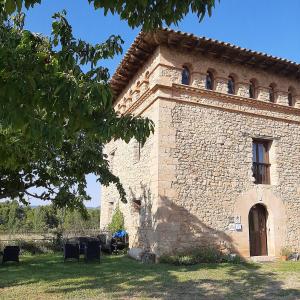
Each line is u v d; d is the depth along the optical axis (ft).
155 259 37.68
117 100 59.41
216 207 40.70
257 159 45.80
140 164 45.47
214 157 41.91
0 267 35.94
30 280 28.63
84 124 12.45
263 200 43.75
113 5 10.37
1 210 101.04
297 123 48.44
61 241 53.93
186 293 24.39
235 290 25.52
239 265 36.81
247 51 43.11
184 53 42.75
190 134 41.16
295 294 24.44
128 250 45.68
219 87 43.91
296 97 49.14
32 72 11.19
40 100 11.12
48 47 12.96
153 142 40.73
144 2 10.02
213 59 44.27
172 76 41.50
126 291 24.75
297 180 46.62
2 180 35.01
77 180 37.11
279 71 47.42
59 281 28.19
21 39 12.47
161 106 40.24
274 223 43.78
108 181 39.73
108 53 13.16
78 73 12.30
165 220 38.04
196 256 37.24
